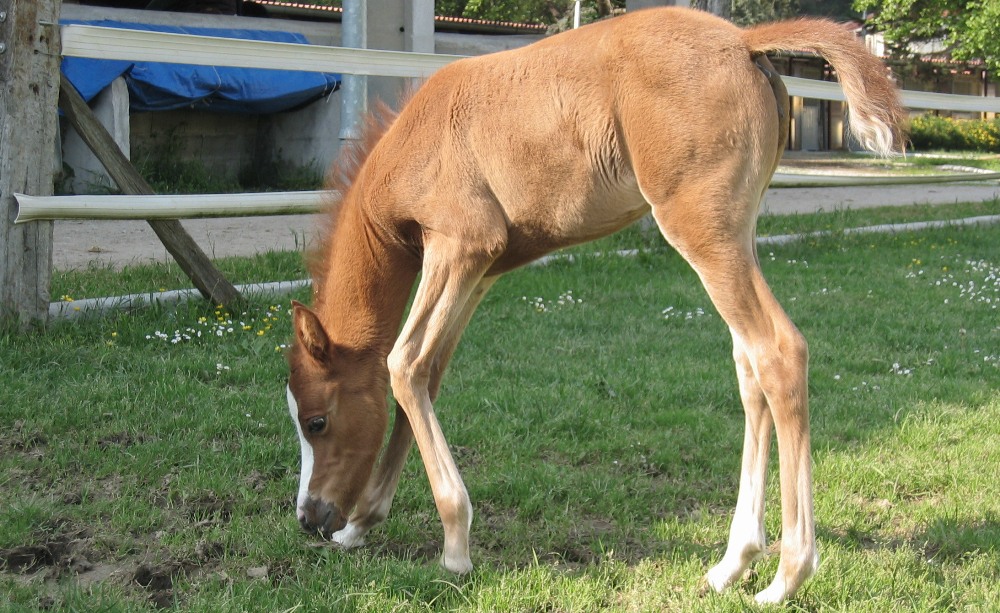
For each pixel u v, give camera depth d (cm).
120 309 627
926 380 566
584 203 321
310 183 1553
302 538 355
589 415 493
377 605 305
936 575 329
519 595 311
